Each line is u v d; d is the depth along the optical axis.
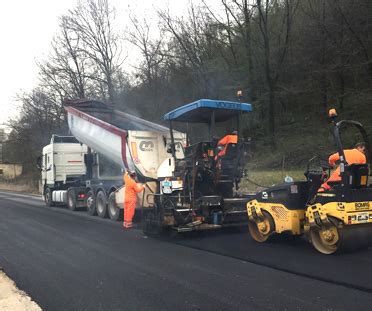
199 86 27.44
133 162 11.91
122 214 12.91
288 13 24.30
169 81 29.34
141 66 30.45
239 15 26.86
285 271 6.38
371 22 20.17
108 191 13.42
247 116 25.16
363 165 7.20
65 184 17.92
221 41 27.77
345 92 22.09
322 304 4.93
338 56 21.83
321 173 7.98
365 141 7.94
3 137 45.34
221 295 5.38
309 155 21.08
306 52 23.62
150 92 29.45
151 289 5.72
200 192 9.89
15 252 8.38
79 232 10.73
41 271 6.85
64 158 18.03
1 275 6.67
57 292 5.73
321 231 7.45
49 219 13.54
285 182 8.34
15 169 49.69
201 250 8.13
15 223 12.66
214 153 9.81
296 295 5.27
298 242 8.55
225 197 10.19
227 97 26.27
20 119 40.03
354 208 7.08
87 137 14.34
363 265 6.54
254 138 25.83
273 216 8.38
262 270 6.48
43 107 38.03
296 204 8.04
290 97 26.16
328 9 22.28
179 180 9.77
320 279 5.89
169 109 28.69
